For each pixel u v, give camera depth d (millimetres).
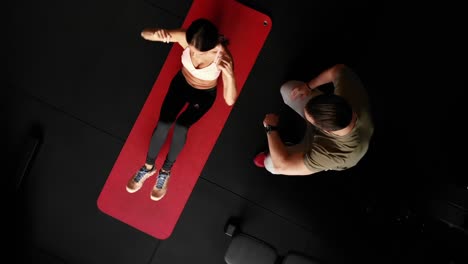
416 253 3539
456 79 3518
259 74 3428
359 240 3545
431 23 3496
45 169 3406
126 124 3412
